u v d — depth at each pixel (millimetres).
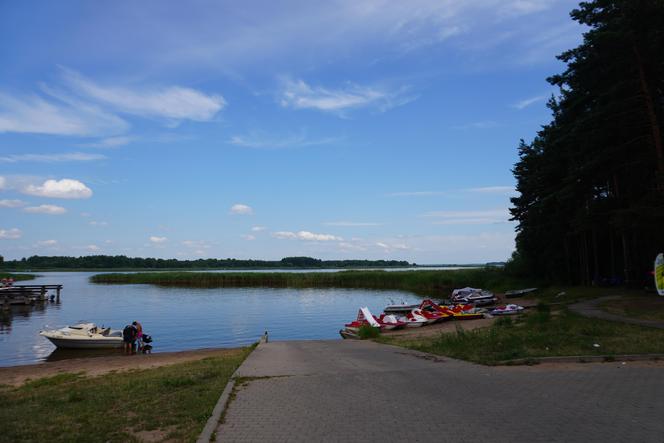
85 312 42438
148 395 8844
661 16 23344
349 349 16328
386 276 72688
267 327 32969
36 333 31125
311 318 37625
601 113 26031
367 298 54938
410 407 7340
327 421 6676
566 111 34062
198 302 51188
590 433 5941
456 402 7590
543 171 40219
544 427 6207
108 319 37594
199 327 32844
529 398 7734
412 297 55062
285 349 17016
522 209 48562
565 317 19562
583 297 31406
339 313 40938
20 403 9055
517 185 49000
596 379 9062
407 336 21234
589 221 32469
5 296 46312
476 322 27109
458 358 12289
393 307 38531
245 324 34375
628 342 12648
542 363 10953
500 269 59688
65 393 9984
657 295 26828
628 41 24109
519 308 29312
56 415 7527
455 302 39656
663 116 26375
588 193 33531
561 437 5816
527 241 48594
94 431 6457
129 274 97562
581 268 42656
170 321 35938
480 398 7816
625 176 30734
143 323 35000
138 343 25609
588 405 7230
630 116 25781
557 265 46531
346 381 9500
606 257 43969
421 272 72875
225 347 25141
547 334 14398
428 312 29516
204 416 6957
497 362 11109
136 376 12539
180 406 7688
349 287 72625
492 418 6660
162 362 18344
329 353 15047
